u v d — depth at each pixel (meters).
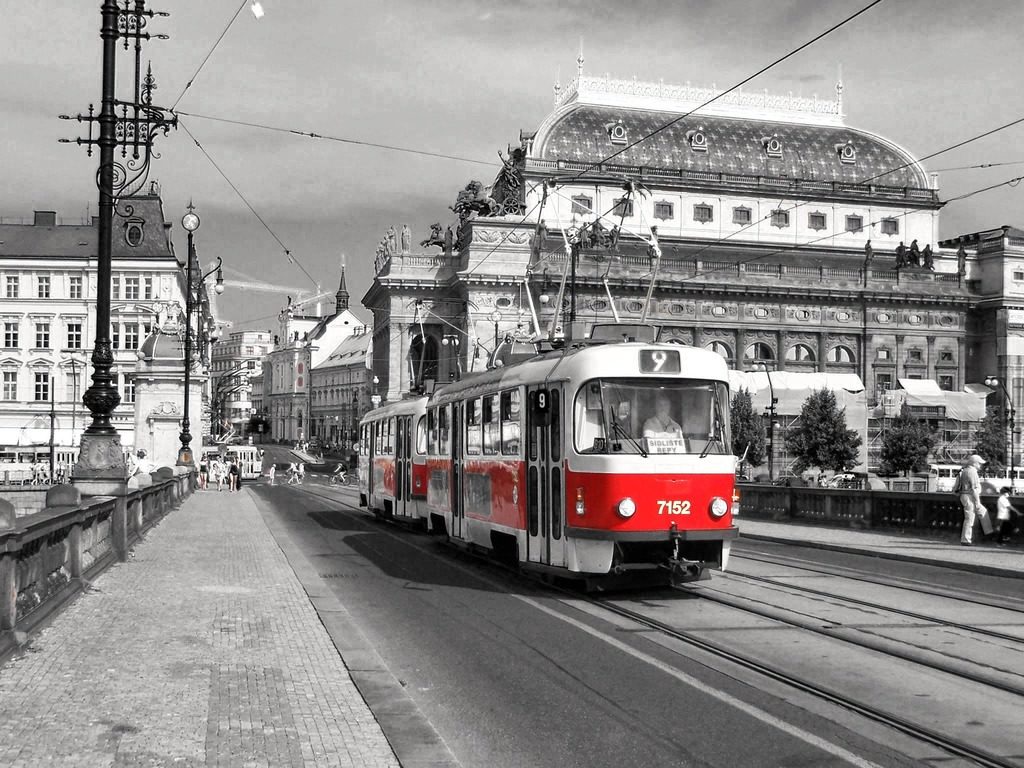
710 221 116.69
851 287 114.31
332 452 156.38
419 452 29.45
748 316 111.44
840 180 121.50
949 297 116.75
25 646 11.40
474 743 8.77
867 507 32.59
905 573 21.48
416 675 11.29
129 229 23.95
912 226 123.31
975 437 96.00
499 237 109.62
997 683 10.77
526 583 18.72
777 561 23.09
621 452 16.00
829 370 115.06
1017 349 117.12
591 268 106.31
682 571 15.89
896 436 86.06
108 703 9.22
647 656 12.24
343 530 31.81
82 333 105.81
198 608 14.61
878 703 10.06
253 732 8.42
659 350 16.58
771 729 9.16
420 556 23.67
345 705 9.35
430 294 114.88
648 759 8.32
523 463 18.34
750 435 79.69
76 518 15.09
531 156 112.69
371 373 133.62
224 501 47.94
